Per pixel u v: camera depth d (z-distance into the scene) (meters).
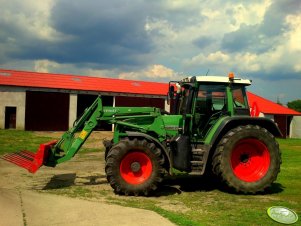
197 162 7.86
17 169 10.48
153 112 8.42
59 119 26.14
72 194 7.43
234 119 7.96
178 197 7.48
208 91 8.40
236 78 8.49
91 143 18.84
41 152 7.91
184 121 8.15
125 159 7.48
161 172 7.52
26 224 5.30
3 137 19.78
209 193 7.89
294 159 14.13
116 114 8.42
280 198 7.50
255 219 5.90
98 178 9.39
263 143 7.92
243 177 7.86
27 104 25.38
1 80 25.47
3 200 6.54
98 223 5.41
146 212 6.00
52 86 26.06
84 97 28.50
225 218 5.92
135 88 29.64
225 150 7.76
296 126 32.66
